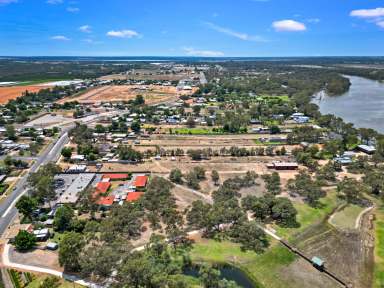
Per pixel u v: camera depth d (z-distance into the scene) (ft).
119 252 280.51
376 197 432.66
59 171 502.38
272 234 345.92
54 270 281.95
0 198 426.92
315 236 344.28
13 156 594.24
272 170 524.93
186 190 451.53
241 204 397.39
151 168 534.78
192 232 347.56
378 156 538.06
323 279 280.51
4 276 274.57
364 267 295.48
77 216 379.76
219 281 250.37
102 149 620.08
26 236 312.91
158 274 246.88
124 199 417.49
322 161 563.89
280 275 285.64
